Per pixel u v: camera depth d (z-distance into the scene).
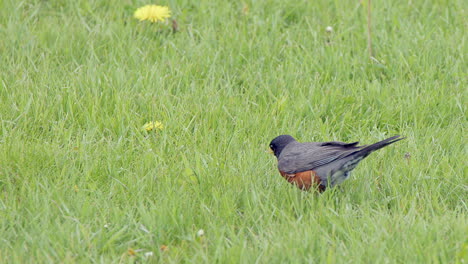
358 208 9.45
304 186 9.73
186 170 9.75
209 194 9.62
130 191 9.59
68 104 11.67
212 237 8.61
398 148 10.90
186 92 12.39
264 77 13.05
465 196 9.66
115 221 8.84
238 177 9.84
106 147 10.75
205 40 14.02
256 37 14.17
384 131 11.76
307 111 12.01
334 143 9.73
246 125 11.47
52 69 12.84
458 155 10.63
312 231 8.52
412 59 13.27
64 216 8.77
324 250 8.02
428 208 9.20
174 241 8.70
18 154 10.10
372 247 8.07
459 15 14.90
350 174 10.05
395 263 7.86
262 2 15.42
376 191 9.78
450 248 8.18
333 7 15.42
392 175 10.16
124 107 11.58
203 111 11.77
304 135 11.31
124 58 13.47
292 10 15.20
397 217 8.82
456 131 11.24
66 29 14.19
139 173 10.02
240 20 14.98
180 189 9.48
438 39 13.93
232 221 8.95
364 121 11.82
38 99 11.59
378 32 14.35
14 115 11.40
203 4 15.28
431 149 10.65
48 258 7.88
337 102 12.21
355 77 13.22
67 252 8.02
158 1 15.38
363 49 13.88
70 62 13.29
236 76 13.08
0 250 8.12
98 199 9.34
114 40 14.03
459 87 12.59
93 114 11.39
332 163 9.49
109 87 12.20
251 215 8.95
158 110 11.66
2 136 10.97
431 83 12.66
